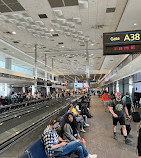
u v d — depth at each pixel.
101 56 20.91
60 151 2.87
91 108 13.02
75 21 9.95
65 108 7.82
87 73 14.98
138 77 13.96
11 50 16.62
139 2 6.97
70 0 7.38
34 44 15.07
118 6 7.94
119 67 26.22
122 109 4.74
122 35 6.01
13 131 4.61
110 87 36.62
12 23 10.19
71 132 3.88
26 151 2.15
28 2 7.52
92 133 5.52
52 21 10.07
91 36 12.78
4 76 15.86
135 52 5.87
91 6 7.95
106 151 3.87
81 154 3.07
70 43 14.85
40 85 19.53
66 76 49.16
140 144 2.90
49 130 2.69
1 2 7.47
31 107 11.75
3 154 3.06
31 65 25.42
